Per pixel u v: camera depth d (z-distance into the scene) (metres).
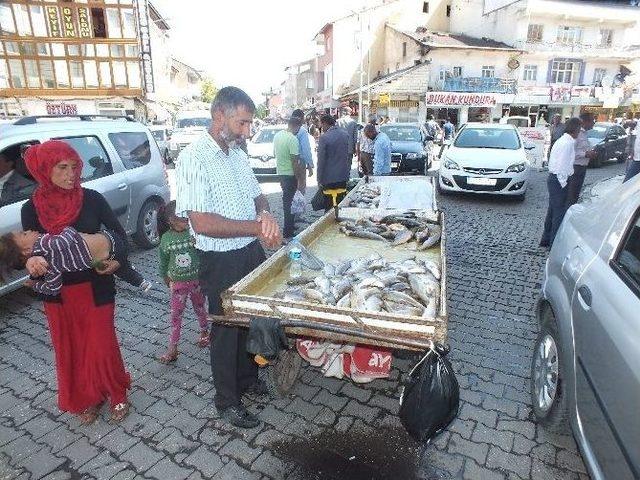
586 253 2.47
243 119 2.38
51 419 2.92
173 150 16.69
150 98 27.81
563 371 2.44
